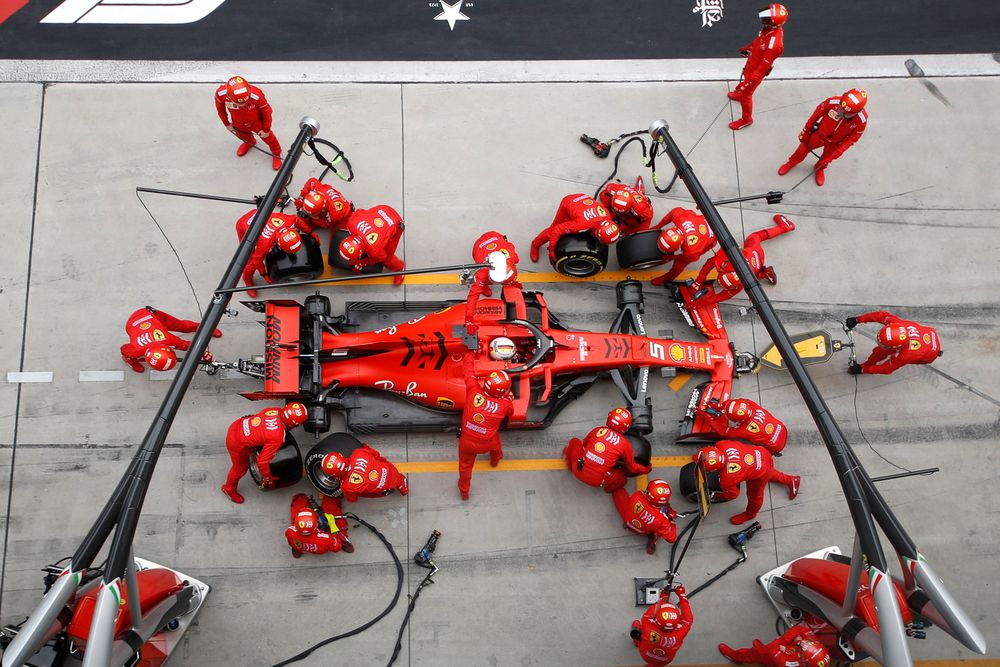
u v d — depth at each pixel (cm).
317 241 997
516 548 955
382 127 1112
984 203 1131
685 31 1187
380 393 971
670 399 1023
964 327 1077
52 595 653
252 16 1152
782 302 1075
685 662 932
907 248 1106
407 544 948
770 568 967
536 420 986
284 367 895
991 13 1205
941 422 1033
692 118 1148
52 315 1008
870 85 1178
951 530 995
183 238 1051
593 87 1153
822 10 1210
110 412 976
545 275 1059
